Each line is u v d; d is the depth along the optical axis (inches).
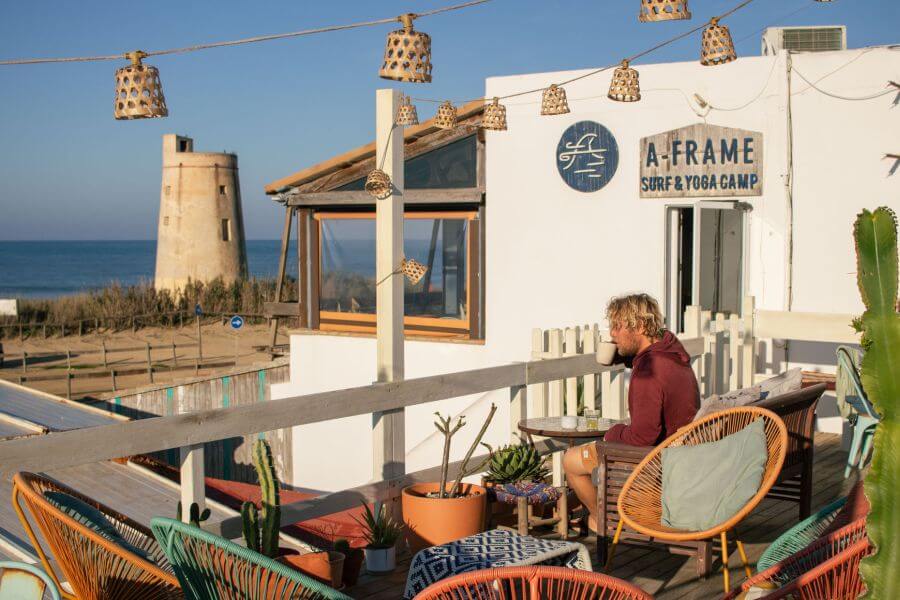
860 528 133.5
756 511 240.7
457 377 223.1
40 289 3661.4
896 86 384.8
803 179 408.2
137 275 4493.1
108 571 141.4
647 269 448.5
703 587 186.4
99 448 154.6
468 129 510.6
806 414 211.6
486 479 229.8
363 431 520.1
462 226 527.8
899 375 93.8
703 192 430.6
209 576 127.6
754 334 366.3
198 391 606.9
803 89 406.0
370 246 558.6
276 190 578.2
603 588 112.5
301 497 302.4
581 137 462.9
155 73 194.9
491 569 111.7
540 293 480.4
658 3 170.7
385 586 193.5
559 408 283.0
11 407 438.0
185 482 173.2
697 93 428.8
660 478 185.8
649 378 191.6
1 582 144.4
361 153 542.9
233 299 1641.2
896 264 94.5
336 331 566.6
